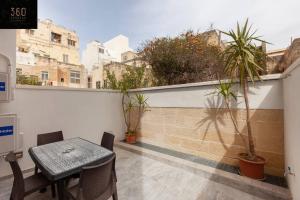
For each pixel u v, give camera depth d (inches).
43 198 92.0
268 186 93.8
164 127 172.1
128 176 118.0
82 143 102.4
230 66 111.5
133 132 195.0
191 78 217.2
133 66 272.2
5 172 114.2
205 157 141.0
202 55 216.1
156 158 147.2
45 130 138.6
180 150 158.9
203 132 142.5
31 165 129.3
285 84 95.5
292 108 78.1
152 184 107.5
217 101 133.9
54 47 849.5
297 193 73.6
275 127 107.8
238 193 97.1
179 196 94.9
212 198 92.6
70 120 156.6
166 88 168.9
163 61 225.3
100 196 65.8
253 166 102.8
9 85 109.7
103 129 185.6
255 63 101.7
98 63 768.3
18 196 67.7
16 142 111.9
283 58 182.1
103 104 186.4
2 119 105.9
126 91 203.6
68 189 72.3
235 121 124.5
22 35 727.1
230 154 127.1
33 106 131.5
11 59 114.1
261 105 113.0
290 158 86.0
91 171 58.4
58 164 71.1
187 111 153.3
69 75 735.7
